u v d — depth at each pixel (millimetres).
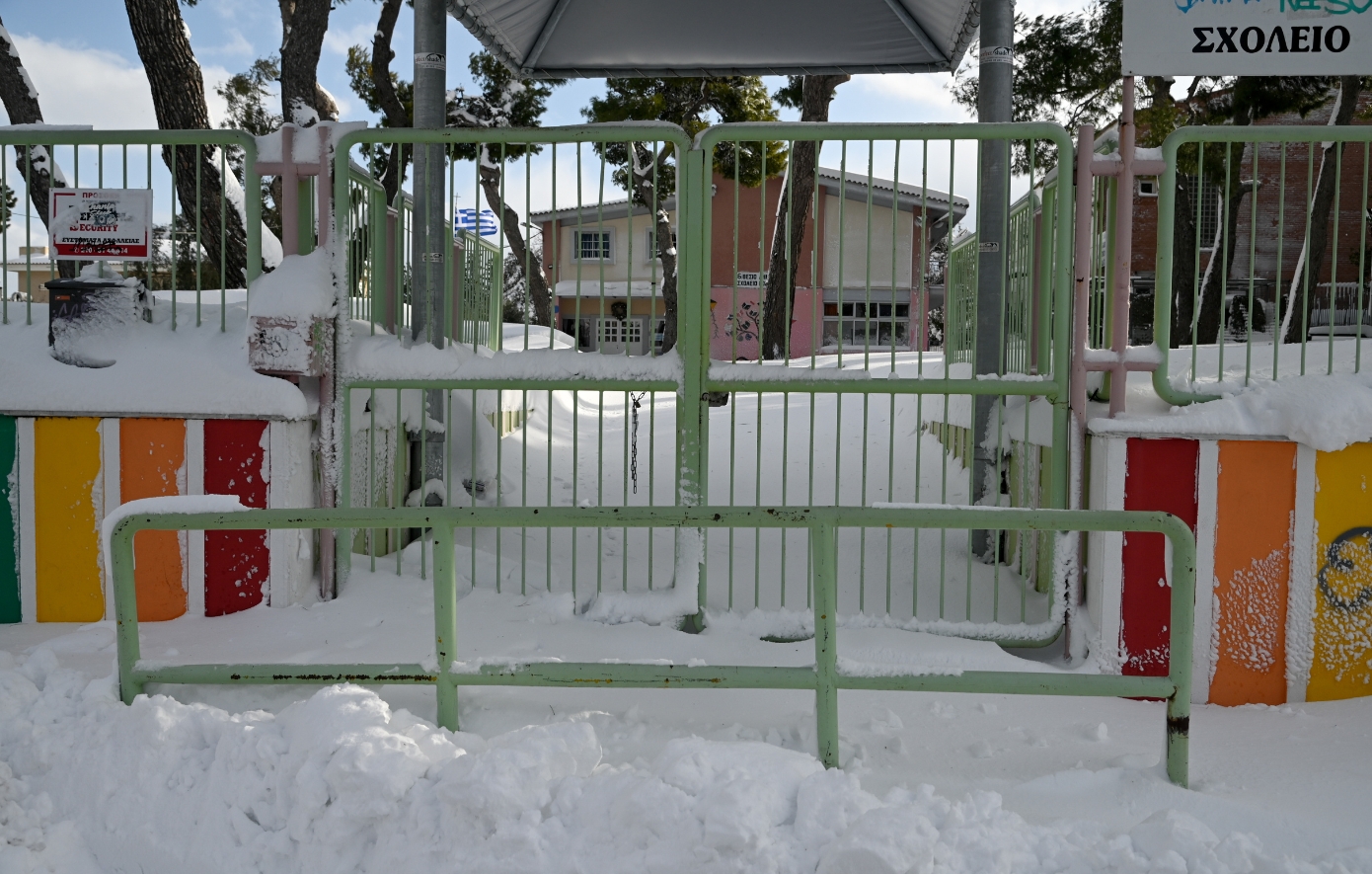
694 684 2703
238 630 3639
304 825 2336
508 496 5387
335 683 2777
